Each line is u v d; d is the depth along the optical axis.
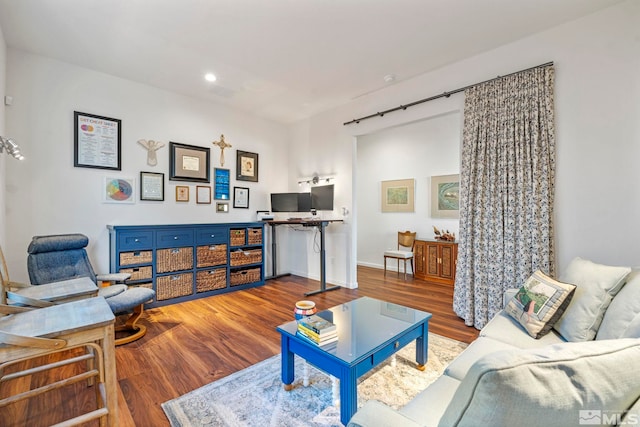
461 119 3.22
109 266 3.47
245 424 1.61
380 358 1.71
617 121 2.33
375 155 6.32
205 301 3.82
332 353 1.61
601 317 1.60
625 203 2.29
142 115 3.75
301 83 3.78
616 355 0.64
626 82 2.29
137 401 1.80
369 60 3.19
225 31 2.65
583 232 2.47
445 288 4.53
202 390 1.91
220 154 4.53
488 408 0.57
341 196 4.61
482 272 2.93
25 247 2.96
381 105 4.00
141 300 2.75
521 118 2.71
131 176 3.66
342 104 4.52
